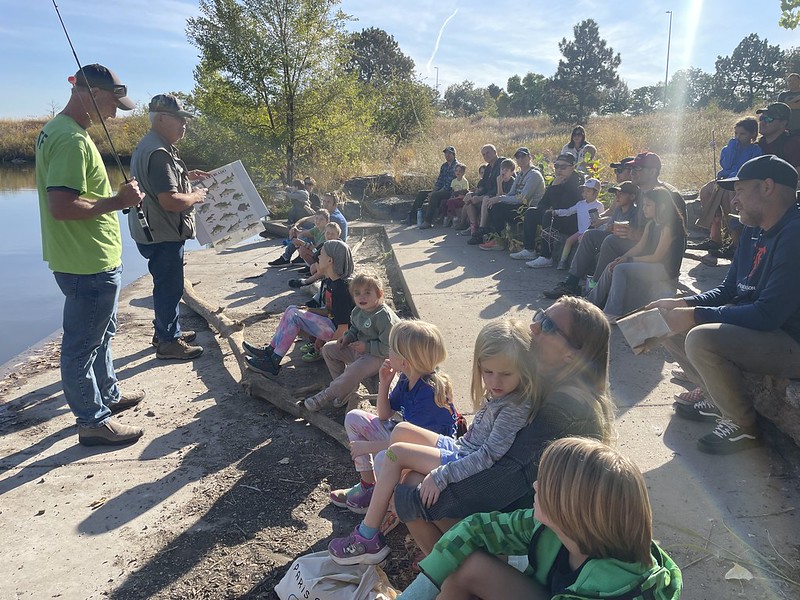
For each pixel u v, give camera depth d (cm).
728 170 666
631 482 161
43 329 693
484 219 912
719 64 6438
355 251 1025
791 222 302
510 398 229
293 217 1014
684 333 354
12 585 279
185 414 447
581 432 221
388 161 1764
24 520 327
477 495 226
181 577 280
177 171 516
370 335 405
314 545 299
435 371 304
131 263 1027
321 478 359
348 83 1727
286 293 768
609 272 524
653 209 489
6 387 511
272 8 1595
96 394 402
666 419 371
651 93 6756
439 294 646
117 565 290
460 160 1441
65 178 360
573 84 5653
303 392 447
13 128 3111
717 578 245
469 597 204
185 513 329
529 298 619
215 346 590
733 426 332
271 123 1706
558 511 168
